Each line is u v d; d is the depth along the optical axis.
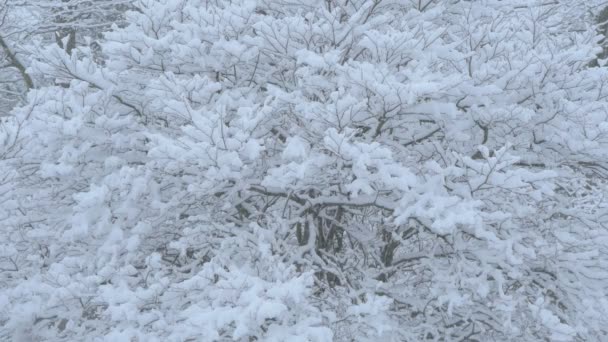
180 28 5.12
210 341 3.89
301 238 6.36
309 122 4.99
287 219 5.75
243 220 5.96
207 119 4.27
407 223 5.50
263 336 4.32
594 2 11.28
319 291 5.99
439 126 5.24
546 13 6.60
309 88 4.96
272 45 5.03
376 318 4.69
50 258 5.73
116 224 5.05
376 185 4.82
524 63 4.93
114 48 5.09
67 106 5.02
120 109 5.58
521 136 5.55
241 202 5.75
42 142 5.22
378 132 5.03
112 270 4.76
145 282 5.24
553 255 5.56
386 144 5.33
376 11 5.53
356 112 4.45
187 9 5.11
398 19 5.57
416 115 5.05
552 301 6.14
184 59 5.23
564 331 4.68
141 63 5.21
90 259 5.28
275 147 5.52
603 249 5.80
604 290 5.85
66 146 5.03
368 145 4.18
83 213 4.91
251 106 5.08
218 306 4.27
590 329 5.83
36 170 5.73
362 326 4.88
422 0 5.65
